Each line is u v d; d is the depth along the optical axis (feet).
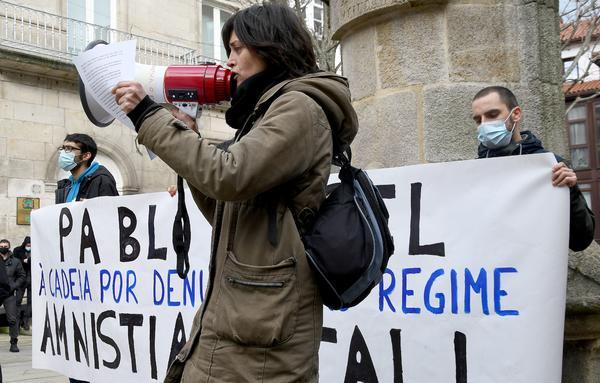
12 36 40.98
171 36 49.67
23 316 33.58
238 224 4.85
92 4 45.52
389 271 7.45
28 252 33.63
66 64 41.09
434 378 7.05
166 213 10.37
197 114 5.87
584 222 6.71
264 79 5.11
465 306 6.88
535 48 9.05
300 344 4.61
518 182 6.66
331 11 10.99
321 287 4.72
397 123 9.45
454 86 9.06
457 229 7.02
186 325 9.91
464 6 9.12
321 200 4.85
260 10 5.11
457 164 7.07
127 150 44.96
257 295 4.61
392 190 7.50
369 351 7.57
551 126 9.16
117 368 10.94
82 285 11.75
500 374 6.58
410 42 9.39
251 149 4.47
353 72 10.37
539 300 6.41
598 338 7.19
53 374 20.66
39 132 41.01
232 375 4.62
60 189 14.19
